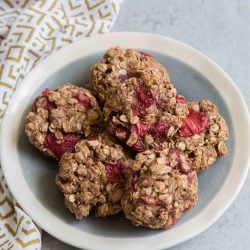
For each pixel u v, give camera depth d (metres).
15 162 0.71
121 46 0.76
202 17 0.84
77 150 0.68
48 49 0.79
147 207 0.65
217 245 0.72
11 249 0.70
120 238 0.68
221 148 0.70
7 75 0.77
